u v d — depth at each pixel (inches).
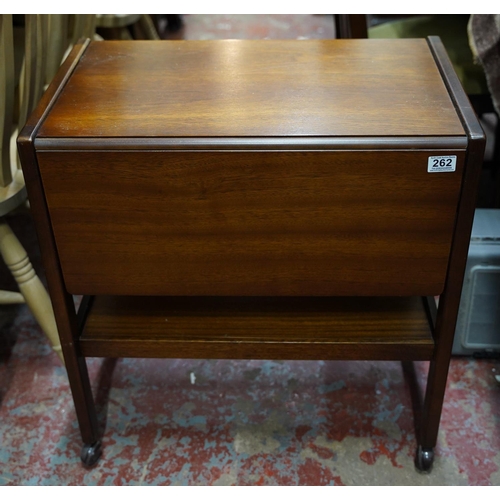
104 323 43.1
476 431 48.9
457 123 34.6
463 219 35.3
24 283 47.9
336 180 34.2
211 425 50.1
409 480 45.8
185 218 35.8
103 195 35.0
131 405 51.8
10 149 48.6
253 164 33.8
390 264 37.4
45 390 53.2
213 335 42.0
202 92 38.8
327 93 38.5
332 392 52.4
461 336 53.8
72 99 38.0
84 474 46.7
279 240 36.6
